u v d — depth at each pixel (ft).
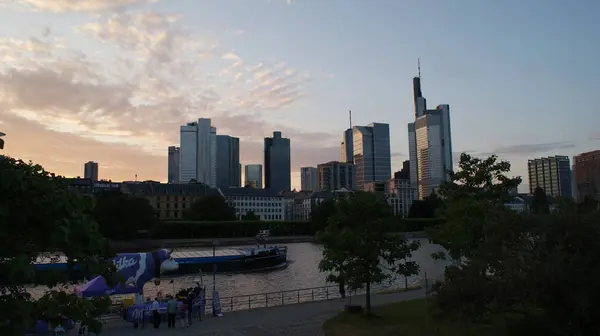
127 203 408.67
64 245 25.96
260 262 261.03
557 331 52.19
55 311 26.50
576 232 54.29
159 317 86.99
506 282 55.21
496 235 61.93
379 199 100.07
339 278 97.91
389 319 91.61
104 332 81.76
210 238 474.90
